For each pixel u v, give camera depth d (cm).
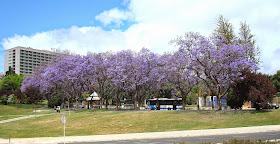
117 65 5016
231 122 2833
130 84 4997
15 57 16925
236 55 3397
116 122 3155
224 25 4575
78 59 5384
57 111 5269
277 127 2384
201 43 3525
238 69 3356
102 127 2897
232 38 4466
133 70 4869
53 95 7225
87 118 3619
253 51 4069
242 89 3338
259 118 2919
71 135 2466
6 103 7456
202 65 3500
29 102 7631
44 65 7506
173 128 2661
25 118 4250
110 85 5631
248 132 2172
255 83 3284
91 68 5309
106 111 4609
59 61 5641
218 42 3647
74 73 5091
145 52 4931
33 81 7181
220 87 3619
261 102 3238
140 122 3073
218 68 3484
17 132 2794
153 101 5694
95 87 6169
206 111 3522
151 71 4884
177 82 4262
